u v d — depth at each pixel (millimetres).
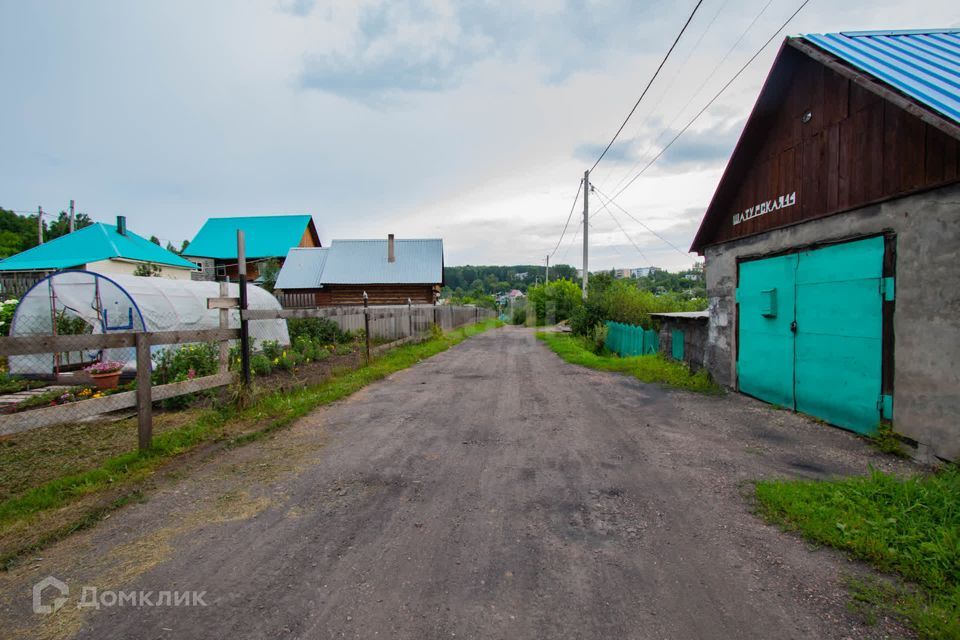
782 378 6508
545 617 2146
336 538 2896
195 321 10258
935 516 2969
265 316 6648
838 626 2090
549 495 3535
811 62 5934
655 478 3859
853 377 5180
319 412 6293
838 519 2973
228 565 2600
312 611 2195
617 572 2512
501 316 51469
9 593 2355
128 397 4262
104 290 9070
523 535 2922
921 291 4309
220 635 2035
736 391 7770
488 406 6684
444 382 8828
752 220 7316
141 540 2885
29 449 4699
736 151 7215
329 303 26531
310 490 3650
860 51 5184
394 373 10055
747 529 2984
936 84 4230
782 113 6531
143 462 4168
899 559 2561
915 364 4367
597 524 3064
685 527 3016
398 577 2473
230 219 35219
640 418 5938
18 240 38125
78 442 4934
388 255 27141
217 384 5727
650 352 13000
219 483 3789
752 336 7301
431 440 5004
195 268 26078
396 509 3309
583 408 6531
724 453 4508
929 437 4203
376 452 4590
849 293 5246
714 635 2029
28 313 9461
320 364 10211
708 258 8891
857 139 5137
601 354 17234
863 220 5047
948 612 2141
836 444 4789
